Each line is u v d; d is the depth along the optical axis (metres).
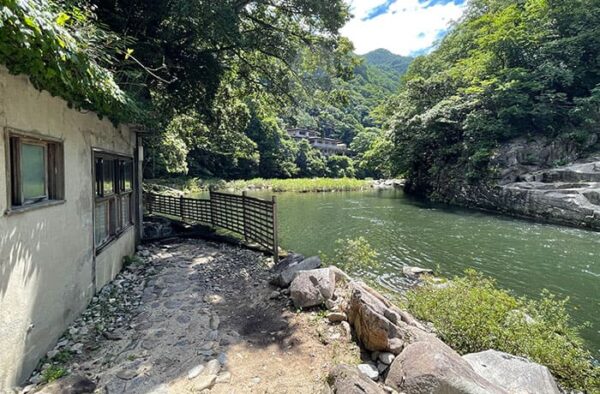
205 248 6.39
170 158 20.47
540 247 8.23
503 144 15.30
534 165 14.41
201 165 32.50
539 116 14.78
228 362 2.54
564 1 15.72
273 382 2.29
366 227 10.71
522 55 16.48
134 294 3.94
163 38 6.77
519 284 5.78
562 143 14.37
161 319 3.28
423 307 3.60
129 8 5.95
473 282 4.04
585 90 15.47
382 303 3.05
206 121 10.49
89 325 3.03
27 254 2.19
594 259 7.24
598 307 4.85
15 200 2.15
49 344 2.54
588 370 2.75
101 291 3.81
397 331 2.65
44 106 2.43
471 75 18.30
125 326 3.11
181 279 4.53
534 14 16.22
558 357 2.76
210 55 7.87
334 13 8.19
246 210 6.82
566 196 11.19
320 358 2.60
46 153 2.60
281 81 10.49
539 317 3.32
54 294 2.62
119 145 4.62
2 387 1.92
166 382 2.26
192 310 3.51
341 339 2.87
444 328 3.11
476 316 3.03
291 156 42.12
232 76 10.55
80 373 2.34
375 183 32.69
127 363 2.49
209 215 8.58
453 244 8.52
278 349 2.75
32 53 1.84
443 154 18.61
